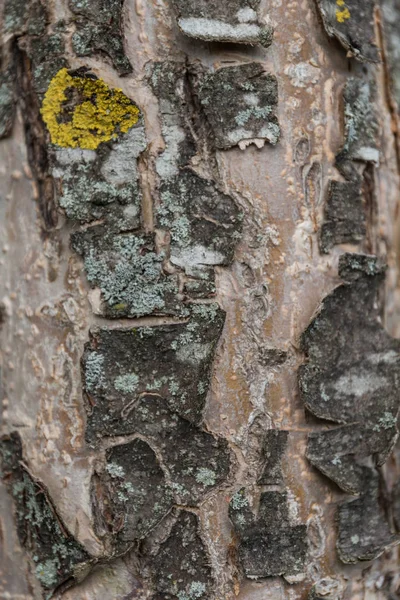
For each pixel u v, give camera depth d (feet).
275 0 1.76
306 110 1.77
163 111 1.73
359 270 1.79
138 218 1.72
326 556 1.77
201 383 1.72
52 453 1.73
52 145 1.72
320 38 1.78
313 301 1.76
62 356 1.73
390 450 1.80
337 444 1.77
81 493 1.72
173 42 1.73
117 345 1.72
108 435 1.72
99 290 1.72
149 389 1.72
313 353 1.75
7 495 1.76
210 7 1.73
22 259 1.75
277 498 1.75
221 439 1.73
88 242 1.72
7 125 1.75
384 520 1.81
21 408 1.76
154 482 1.72
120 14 1.73
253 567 1.74
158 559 1.73
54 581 1.73
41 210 1.74
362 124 1.81
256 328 1.74
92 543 1.71
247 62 1.74
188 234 1.73
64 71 1.72
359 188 1.80
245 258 1.74
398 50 1.86
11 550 1.76
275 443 1.74
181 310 1.72
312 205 1.77
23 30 1.74
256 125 1.74
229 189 1.74
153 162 1.73
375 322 1.80
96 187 1.72
